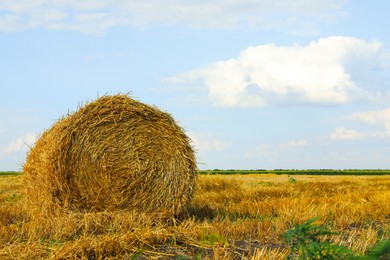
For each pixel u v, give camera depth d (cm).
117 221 877
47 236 793
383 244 365
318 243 461
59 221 866
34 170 1042
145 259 660
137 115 1031
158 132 1035
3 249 674
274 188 1766
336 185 2006
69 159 991
